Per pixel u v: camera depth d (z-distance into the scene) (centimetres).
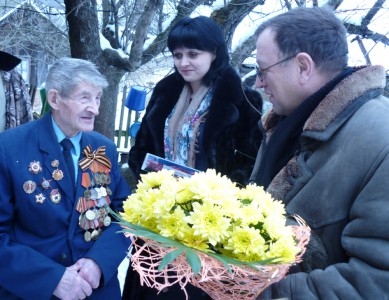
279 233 104
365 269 107
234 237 101
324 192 120
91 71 182
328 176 120
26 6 711
